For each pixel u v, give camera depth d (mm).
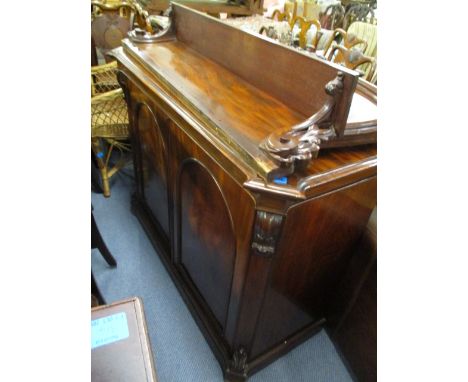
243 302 909
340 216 863
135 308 621
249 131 764
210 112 831
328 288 1153
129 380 530
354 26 2332
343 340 1222
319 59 761
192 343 1255
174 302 1404
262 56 930
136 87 1237
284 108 871
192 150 922
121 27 1904
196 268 1247
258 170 662
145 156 1461
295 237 791
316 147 664
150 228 1644
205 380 1146
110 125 1734
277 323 1063
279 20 2404
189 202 1094
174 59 1173
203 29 1183
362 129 750
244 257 814
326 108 694
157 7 2607
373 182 841
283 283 914
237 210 779
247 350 1054
